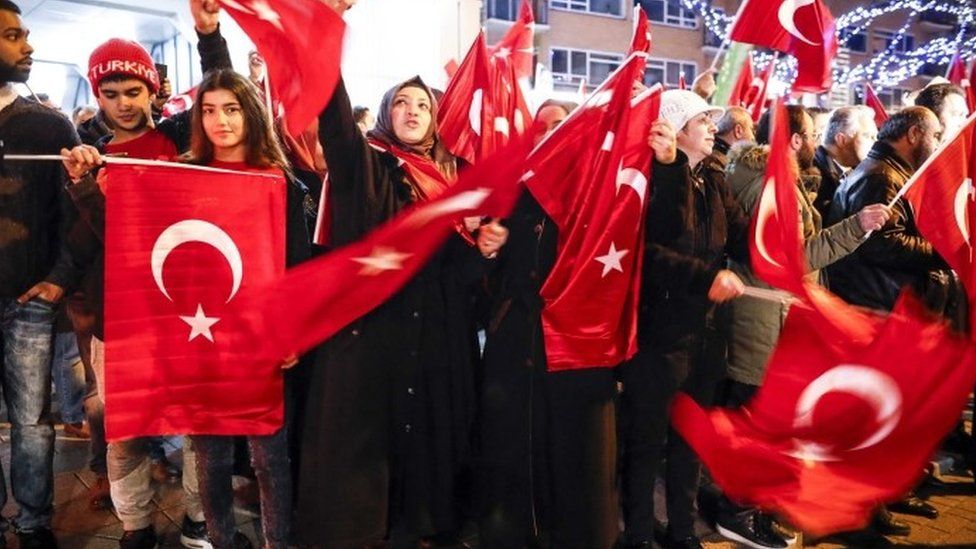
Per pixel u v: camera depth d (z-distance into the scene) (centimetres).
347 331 271
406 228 257
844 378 302
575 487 284
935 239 340
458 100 375
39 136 290
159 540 324
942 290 373
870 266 376
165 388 263
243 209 268
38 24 916
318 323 264
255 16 243
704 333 314
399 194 279
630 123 285
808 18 397
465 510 307
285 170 281
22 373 295
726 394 360
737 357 343
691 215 294
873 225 325
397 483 285
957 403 305
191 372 265
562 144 278
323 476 271
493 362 285
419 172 287
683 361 308
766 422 303
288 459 284
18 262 288
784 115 297
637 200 284
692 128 304
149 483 309
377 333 273
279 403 273
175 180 260
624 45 2164
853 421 304
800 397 303
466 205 262
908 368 302
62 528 333
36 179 291
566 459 284
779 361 305
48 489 305
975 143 338
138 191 257
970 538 349
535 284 283
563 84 2047
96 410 354
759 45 405
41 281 297
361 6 694
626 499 321
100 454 358
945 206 339
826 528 299
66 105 1242
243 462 340
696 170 314
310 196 342
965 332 388
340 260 257
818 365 303
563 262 279
